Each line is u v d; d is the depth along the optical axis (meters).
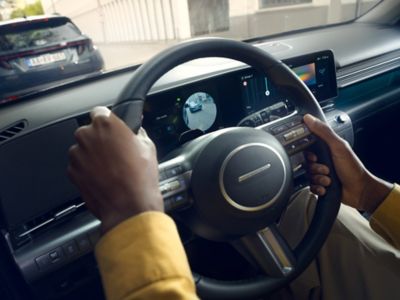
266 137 0.53
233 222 0.50
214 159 0.49
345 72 1.36
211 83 0.88
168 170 0.49
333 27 1.94
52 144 0.71
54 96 0.92
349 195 0.60
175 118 0.85
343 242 0.65
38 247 0.65
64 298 0.82
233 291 0.53
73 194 0.73
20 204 0.68
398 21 1.79
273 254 0.55
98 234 0.66
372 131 1.41
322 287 0.65
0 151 0.66
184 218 0.53
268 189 0.51
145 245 0.31
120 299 0.29
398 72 1.56
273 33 1.68
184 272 0.31
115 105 0.48
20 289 0.83
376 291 0.60
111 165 0.34
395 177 1.51
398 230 0.55
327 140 0.57
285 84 0.60
